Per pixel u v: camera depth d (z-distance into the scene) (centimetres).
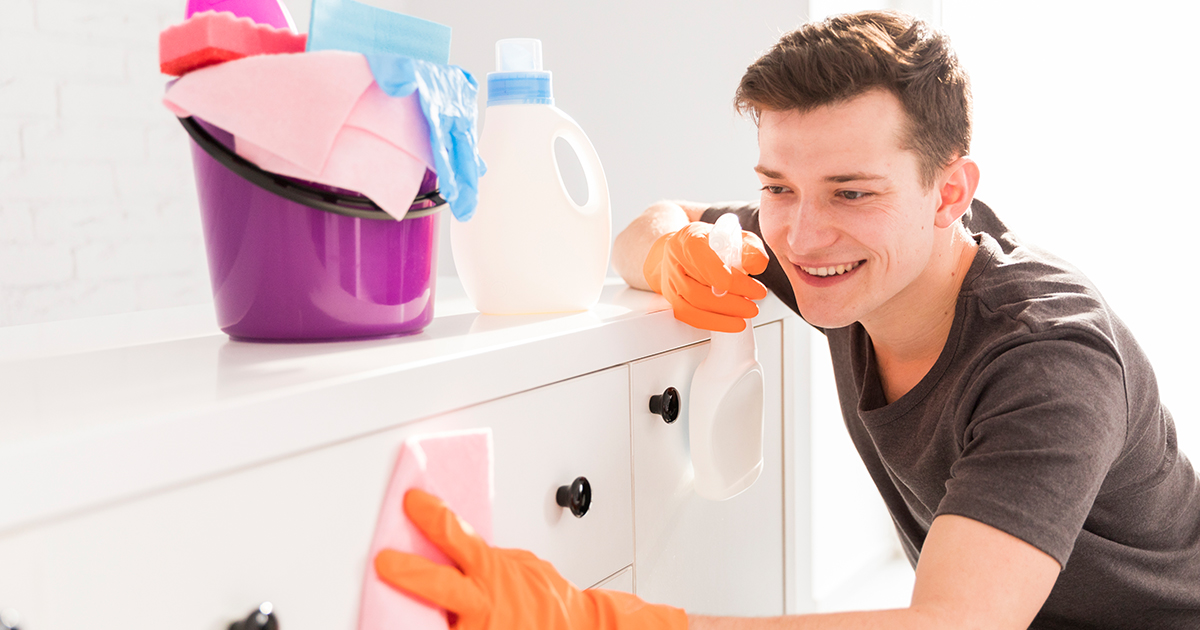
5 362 58
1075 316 73
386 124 58
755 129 153
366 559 51
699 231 84
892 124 74
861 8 170
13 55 139
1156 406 84
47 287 145
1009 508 62
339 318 64
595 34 167
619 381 75
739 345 85
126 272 156
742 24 154
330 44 59
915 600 63
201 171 65
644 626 59
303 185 60
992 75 173
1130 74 160
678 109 161
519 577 55
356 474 50
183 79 57
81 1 146
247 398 45
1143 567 87
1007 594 60
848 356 100
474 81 66
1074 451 64
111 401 44
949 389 82
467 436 56
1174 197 158
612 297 96
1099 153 164
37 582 37
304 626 48
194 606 42
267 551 46
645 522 81
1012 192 173
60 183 146
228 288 66
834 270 81
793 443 116
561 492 67
